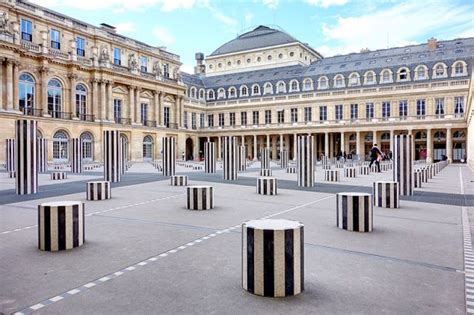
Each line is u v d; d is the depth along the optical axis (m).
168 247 7.43
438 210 11.93
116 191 17.03
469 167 42.31
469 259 6.62
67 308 4.59
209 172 31.88
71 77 49.34
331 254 6.91
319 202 13.68
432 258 6.68
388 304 4.68
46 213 7.12
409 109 62.56
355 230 8.81
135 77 57.84
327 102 69.56
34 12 45.44
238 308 4.56
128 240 7.98
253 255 4.96
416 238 8.16
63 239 7.19
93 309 4.56
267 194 15.92
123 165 29.33
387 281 5.50
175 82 67.75
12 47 41.25
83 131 50.53
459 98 58.75
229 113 79.94
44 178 25.22
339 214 9.18
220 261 6.50
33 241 7.93
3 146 40.44
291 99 72.81
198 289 5.18
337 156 65.38
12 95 41.88
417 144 65.00
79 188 18.42
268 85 76.44
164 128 64.06
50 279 5.59
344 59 73.81
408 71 63.12
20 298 4.90
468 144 48.84
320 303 4.70
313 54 89.00
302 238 5.08
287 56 82.69
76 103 50.56
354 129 66.75
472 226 9.47
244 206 12.70
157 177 25.77
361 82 67.12
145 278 5.64
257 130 75.94
